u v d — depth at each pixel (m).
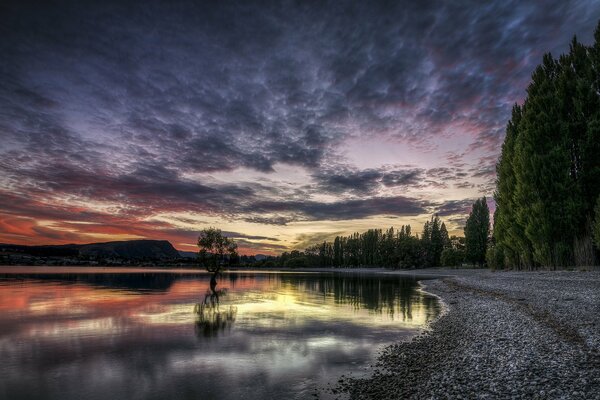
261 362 15.66
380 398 11.19
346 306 35.31
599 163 45.50
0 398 11.72
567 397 9.46
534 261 54.56
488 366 13.01
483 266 115.75
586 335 15.63
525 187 49.56
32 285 62.78
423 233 156.50
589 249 43.66
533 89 55.72
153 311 31.22
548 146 48.62
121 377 13.73
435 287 57.28
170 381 13.30
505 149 62.41
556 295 28.70
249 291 54.47
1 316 28.03
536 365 12.38
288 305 36.25
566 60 52.28
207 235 54.94
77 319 26.66
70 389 12.51
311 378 13.53
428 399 10.52
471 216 114.81
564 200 46.16
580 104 47.91
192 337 20.59
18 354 16.88
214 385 12.87
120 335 21.09
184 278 97.12
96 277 97.19
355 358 16.16
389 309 32.88
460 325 22.44
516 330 18.67
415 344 18.39
